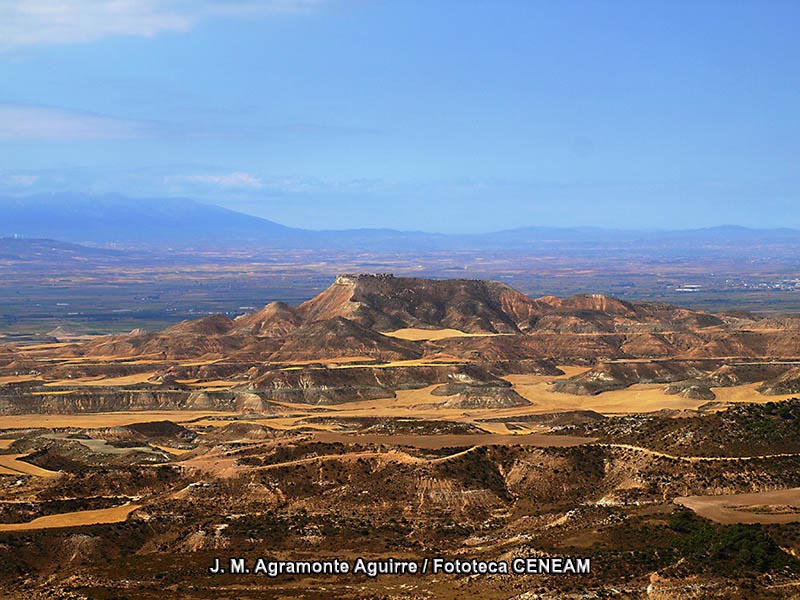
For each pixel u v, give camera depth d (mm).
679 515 167875
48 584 169875
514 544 170250
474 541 180875
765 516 165250
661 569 147500
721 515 166750
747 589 140500
